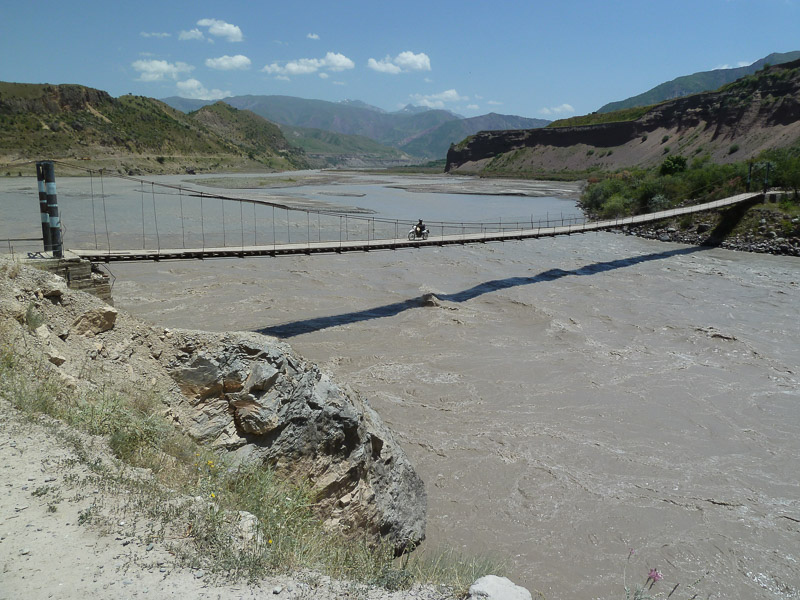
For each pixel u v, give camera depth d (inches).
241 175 7317.9
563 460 644.1
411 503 474.3
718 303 1325.0
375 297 1331.2
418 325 1119.6
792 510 566.6
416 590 246.8
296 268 1621.6
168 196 3646.7
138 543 215.2
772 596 455.8
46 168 922.1
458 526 524.1
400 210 3336.6
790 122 4463.6
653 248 2146.9
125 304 1187.3
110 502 235.9
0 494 224.7
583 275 1637.6
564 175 6796.3
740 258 1925.4
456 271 1663.4
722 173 2753.4
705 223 2320.4
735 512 560.4
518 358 954.1
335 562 270.7
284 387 390.6
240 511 266.2
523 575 464.1
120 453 282.7
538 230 1692.9
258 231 2225.6
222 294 1298.0
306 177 7096.5
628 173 3853.3
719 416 758.5
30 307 372.5
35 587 182.7
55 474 245.1
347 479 403.9
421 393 807.1
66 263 915.4
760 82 5142.7
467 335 1069.8
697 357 972.6
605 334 1090.7
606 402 794.2
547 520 539.8
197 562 213.0
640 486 599.8
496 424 722.8
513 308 1258.6
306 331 1061.8
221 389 386.6
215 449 360.5
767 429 726.5
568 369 907.4
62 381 328.8
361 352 962.7
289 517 305.7
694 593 454.9
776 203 2253.9
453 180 7062.0
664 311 1253.1
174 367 396.5
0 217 2349.9
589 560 488.1
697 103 6190.9
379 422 474.9
